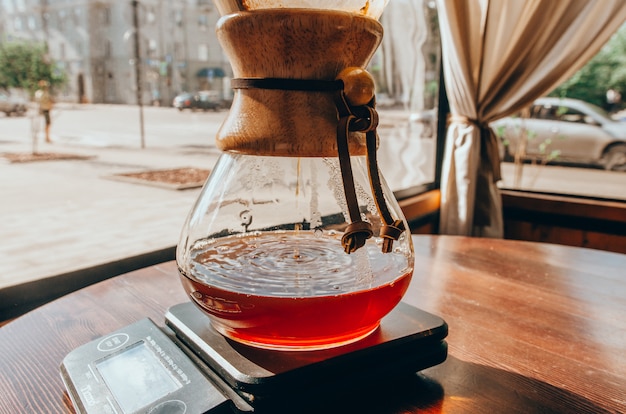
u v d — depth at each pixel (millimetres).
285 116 401
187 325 495
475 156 2010
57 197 3402
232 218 474
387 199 469
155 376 419
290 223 506
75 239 2447
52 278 1126
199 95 6559
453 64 1900
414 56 2365
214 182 480
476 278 800
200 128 6945
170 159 5262
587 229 2195
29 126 6008
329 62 401
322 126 402
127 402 385
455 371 500
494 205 2107
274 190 497
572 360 527
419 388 468
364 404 439
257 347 445
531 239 2367
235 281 420
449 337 580
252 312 399
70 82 5691
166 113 7547
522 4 1807
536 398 453
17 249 2248
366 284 418
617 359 531
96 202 3299
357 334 449
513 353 542
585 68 4145
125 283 753
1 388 463
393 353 453
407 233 503
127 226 2717
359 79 378
